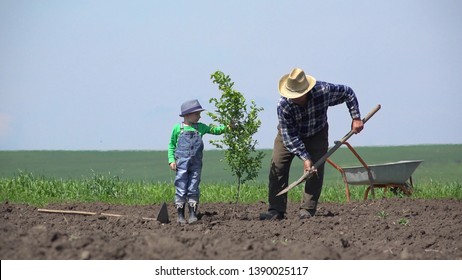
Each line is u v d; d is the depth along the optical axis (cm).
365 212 1806
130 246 1144
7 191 2294
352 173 2114
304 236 1390
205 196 2273
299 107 1562
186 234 1221
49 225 1502
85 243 1138
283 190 1628
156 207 1989
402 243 1308
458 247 1287
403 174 2136
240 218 1708
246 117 1738
